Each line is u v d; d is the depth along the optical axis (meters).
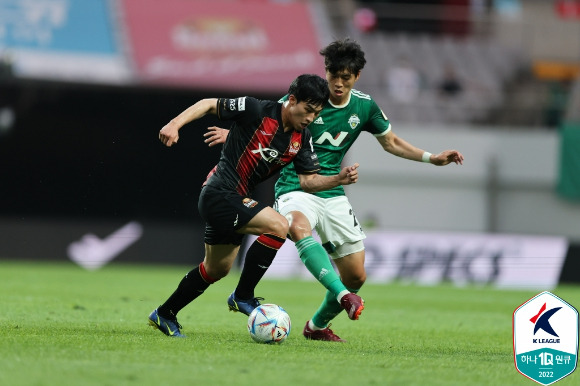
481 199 85.75
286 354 21.89
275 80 79.12
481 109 90.06
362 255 27.91
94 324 29.23
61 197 79.06
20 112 77.75
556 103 90.81
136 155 79.62
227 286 59.94
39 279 56.84
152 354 20.53
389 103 89.81
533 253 74.88
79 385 16.09
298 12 83.50
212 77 78.12
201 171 80.56
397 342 28.17
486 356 24.36
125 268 75.62
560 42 96.19
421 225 85.31
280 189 28.19
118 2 80.19
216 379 17.27
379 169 85.12
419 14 95.38
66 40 77.38
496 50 95.25
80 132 78.81
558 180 85.00
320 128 27.73
